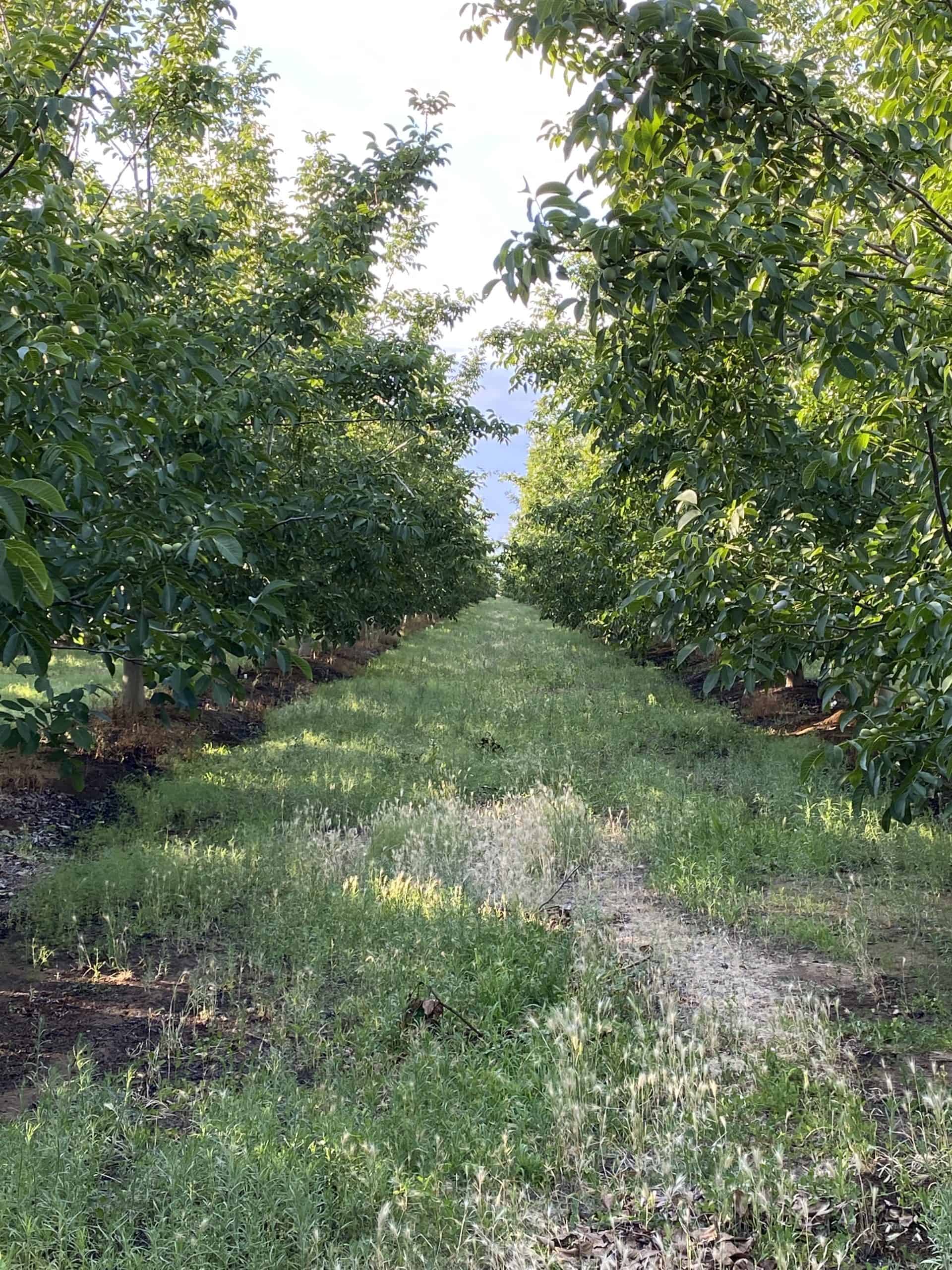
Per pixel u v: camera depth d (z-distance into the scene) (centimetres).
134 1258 288
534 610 5666
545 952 545
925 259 367
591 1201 344
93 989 516
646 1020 480
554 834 768
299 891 632
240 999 506
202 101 886
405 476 1287
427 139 979
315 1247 302
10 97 468
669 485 490
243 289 973
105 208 821
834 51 745
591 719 1335
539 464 2695
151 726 1098
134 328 512
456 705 1491
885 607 412
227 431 676
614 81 310
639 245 316
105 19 738
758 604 430
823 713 1348
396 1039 458
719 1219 322
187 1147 345
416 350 1041
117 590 414
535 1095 405
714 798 892
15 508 231
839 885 689
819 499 585
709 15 298
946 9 409
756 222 355
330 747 1129
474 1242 308
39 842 764
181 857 688
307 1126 368
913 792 377
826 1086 409
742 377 445
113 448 454
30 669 429
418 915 591
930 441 380
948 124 436
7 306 432
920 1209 330
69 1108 368
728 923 618
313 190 1042
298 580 830
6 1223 299
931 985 518
